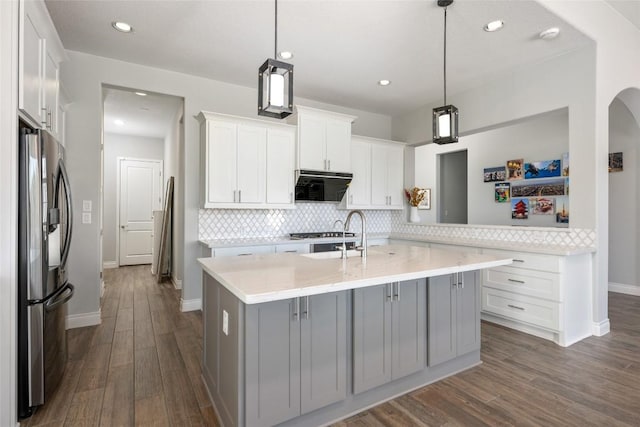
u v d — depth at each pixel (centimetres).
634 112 398
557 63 348
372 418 201
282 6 267
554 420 197
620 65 347
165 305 431
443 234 471
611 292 489
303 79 412
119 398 218
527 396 223
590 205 324
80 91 352
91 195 357
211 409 207
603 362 272
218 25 296
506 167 593
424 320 238
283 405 179
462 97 448
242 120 396
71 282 347
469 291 264
